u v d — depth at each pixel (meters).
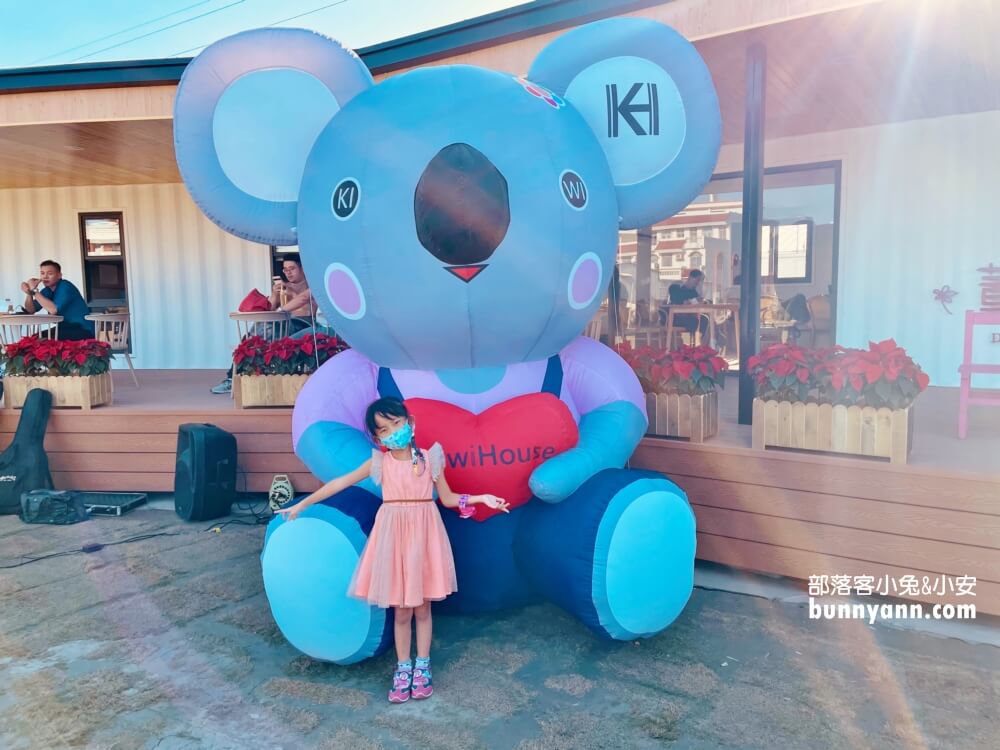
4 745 2.81
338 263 3.43
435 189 3.17
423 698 3.07
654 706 2.98
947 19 4.37
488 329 3.40
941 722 2.83
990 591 3.52
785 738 2.75
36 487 5.90
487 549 3.55
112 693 3.16
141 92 6.38
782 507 4.07
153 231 10.65
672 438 4.50
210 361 10.68
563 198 3.34
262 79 3.69
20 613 3.99
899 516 3.73
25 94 6.54
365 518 3.25
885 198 7.66
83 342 6.26
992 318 4.38
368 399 3.71
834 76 5.72
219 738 2.83
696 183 3.85
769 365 4.05
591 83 3.80
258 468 5.89
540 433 3.49
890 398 3.73
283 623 3.18
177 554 4.89
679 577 3.28
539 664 3.35
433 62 5.81
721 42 4.84
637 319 9.25
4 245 11.05
